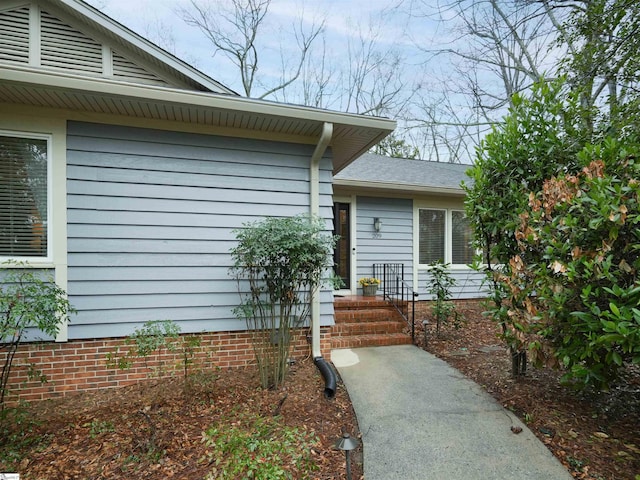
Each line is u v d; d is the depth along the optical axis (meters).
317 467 2.51
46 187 3.75
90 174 3.83
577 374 2.65
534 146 3.61
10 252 3.63
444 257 8.13
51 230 3.71
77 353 3.77
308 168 4.61
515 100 3.82
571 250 2.73
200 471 2.41
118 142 3.92
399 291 7.64
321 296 4.58
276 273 3.86
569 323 2.68
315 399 3.53
